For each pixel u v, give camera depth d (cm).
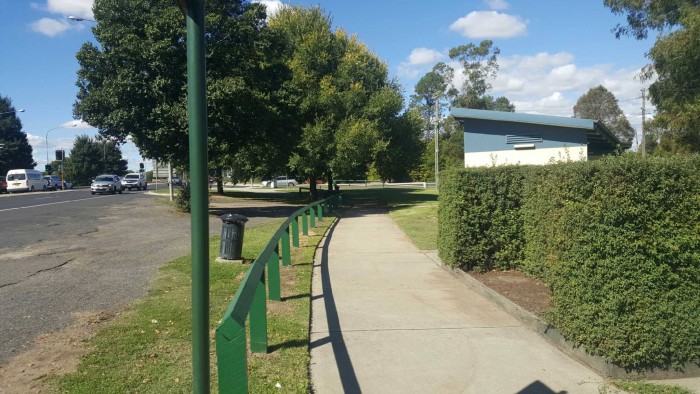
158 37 1983
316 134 2878
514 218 891
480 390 451
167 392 434
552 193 605
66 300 742
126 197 3778
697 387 446
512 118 1474
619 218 464
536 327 603
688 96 1523
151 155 2258
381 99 3234
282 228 827
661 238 460
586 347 499
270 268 740
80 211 2362
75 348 538
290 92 2523
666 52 1451
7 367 487
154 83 1970
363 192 4759
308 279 884
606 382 460
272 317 655
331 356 534
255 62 2391
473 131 1553
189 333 587
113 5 2022
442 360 521
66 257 1122
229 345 297
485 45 7350
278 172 3438
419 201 3281
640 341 462
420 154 3697
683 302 462
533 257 819
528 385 459
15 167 8962
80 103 2180
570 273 520
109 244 1325
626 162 466
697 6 1516
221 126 2155
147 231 1616
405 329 621
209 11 2144
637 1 1725
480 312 689
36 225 1778
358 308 717
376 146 2980
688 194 465
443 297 774
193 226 271
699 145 1556
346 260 1106
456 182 894
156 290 802
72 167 9331
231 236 1026
